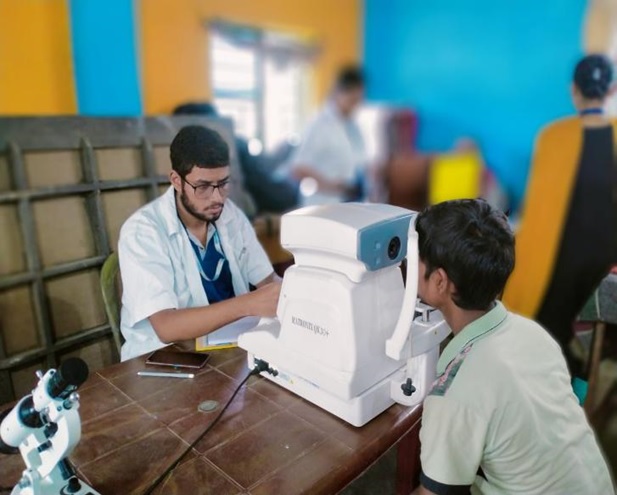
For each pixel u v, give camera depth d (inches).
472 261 27.5
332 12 120.9
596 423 77.3
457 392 27.4
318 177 100.7
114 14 93.7
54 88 89.4
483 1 107.1
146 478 29.2
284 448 31.6
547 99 102.8
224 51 111.0
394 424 33.9
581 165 92.0
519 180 108.1
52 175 62.6
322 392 35.1
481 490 31.2
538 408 28.0
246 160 101.7
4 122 58.6
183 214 53.6
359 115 105.6
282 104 122.6
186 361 42.6
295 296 34.9
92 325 67.8
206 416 35.1
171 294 48.3
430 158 107.0
